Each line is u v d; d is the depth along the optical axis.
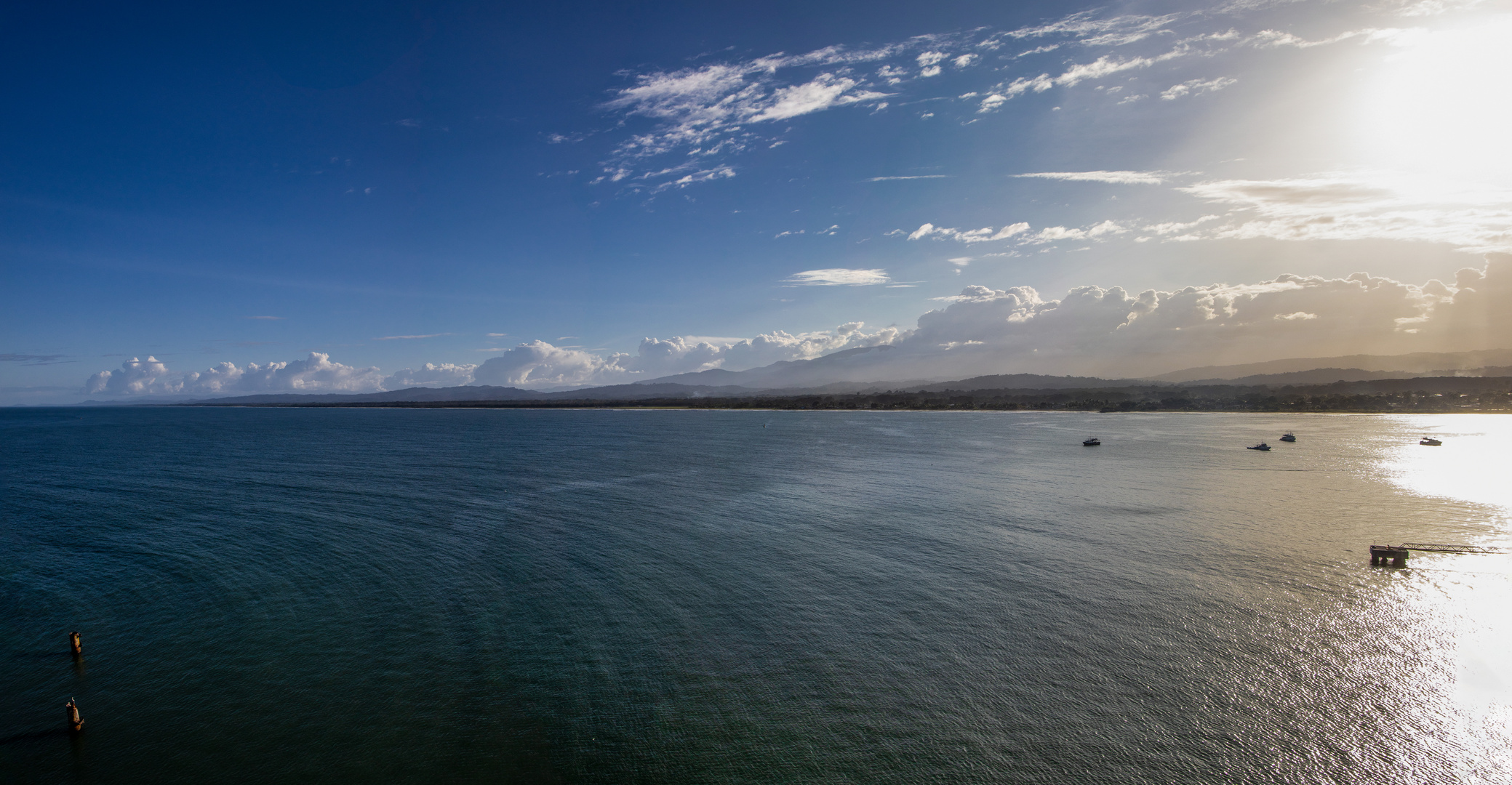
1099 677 27.17
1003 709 24.88
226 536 49.91
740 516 56.75
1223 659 28.67
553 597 36.44
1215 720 24.19
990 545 46.44
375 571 41.03
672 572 40.53
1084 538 48.41
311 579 39.75
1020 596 36.12
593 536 49.59
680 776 21.33
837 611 34.09
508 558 43.66
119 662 29.06
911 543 47.09
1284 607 34.34
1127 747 22.72
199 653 29.81
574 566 41.81
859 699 25.69
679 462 97.06
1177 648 29.72
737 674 27.61
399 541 48.34
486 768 21.77
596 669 28.05
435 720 24.47
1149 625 32.12
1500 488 70.25
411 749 22.75
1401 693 26.05
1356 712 24.80
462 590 37.50
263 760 22.19
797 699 25.70
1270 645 29.98
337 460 101.12
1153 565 41.50
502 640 30.91
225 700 25.92
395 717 24.67
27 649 30.45
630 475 83.38
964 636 31.03
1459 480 75.94
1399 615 33.22
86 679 27.66
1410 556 42.81
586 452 113.31
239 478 81.25
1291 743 22.97
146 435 164.00
